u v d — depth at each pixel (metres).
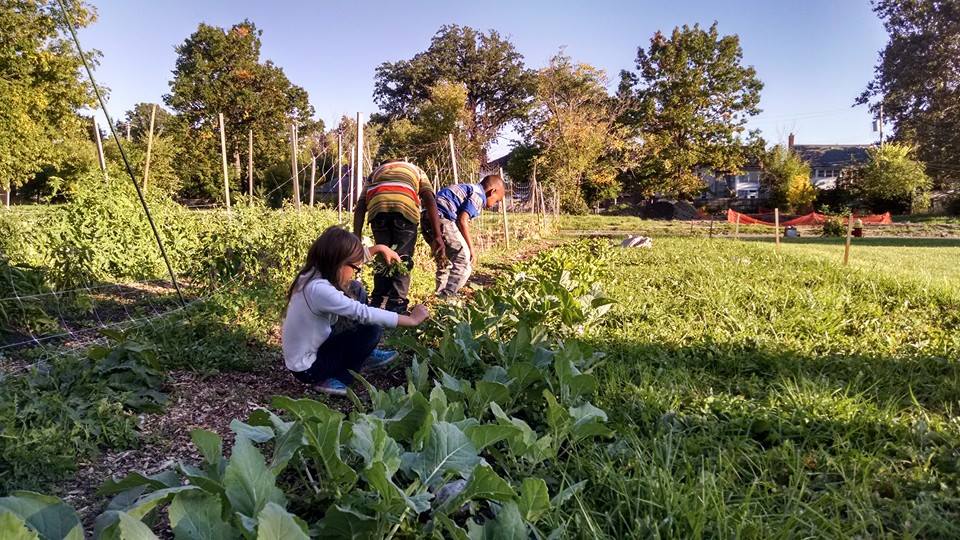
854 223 24.95
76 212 7.05
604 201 49.38
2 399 2.87
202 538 1.41
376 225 5.12
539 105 38.44
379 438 1.93
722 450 2.60
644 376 3.53
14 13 21.27
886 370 3.68
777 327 4.88
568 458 2.56
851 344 4.39
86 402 3.03
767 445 2.85
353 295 3.98
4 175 22.45
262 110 45.75
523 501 1.88
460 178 13.55
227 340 4.28
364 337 3.57
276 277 6.01
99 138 9.14
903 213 41.75
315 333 3.46
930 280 7.52
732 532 1.98
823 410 3.02
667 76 48.19
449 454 1.97
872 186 41.84
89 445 2.69
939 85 38.28
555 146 33.44
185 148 42.41
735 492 2.31
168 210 8.52
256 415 2.24
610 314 5.40
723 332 4.62
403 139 42.75
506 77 59.34
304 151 31.12
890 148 41.81
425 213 6.30
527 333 3.54
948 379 3.49
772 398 3.19
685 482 2.36
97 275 6.91
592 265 8.10
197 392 3.54
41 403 2.86
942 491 2.30
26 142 22.38
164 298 6.39
